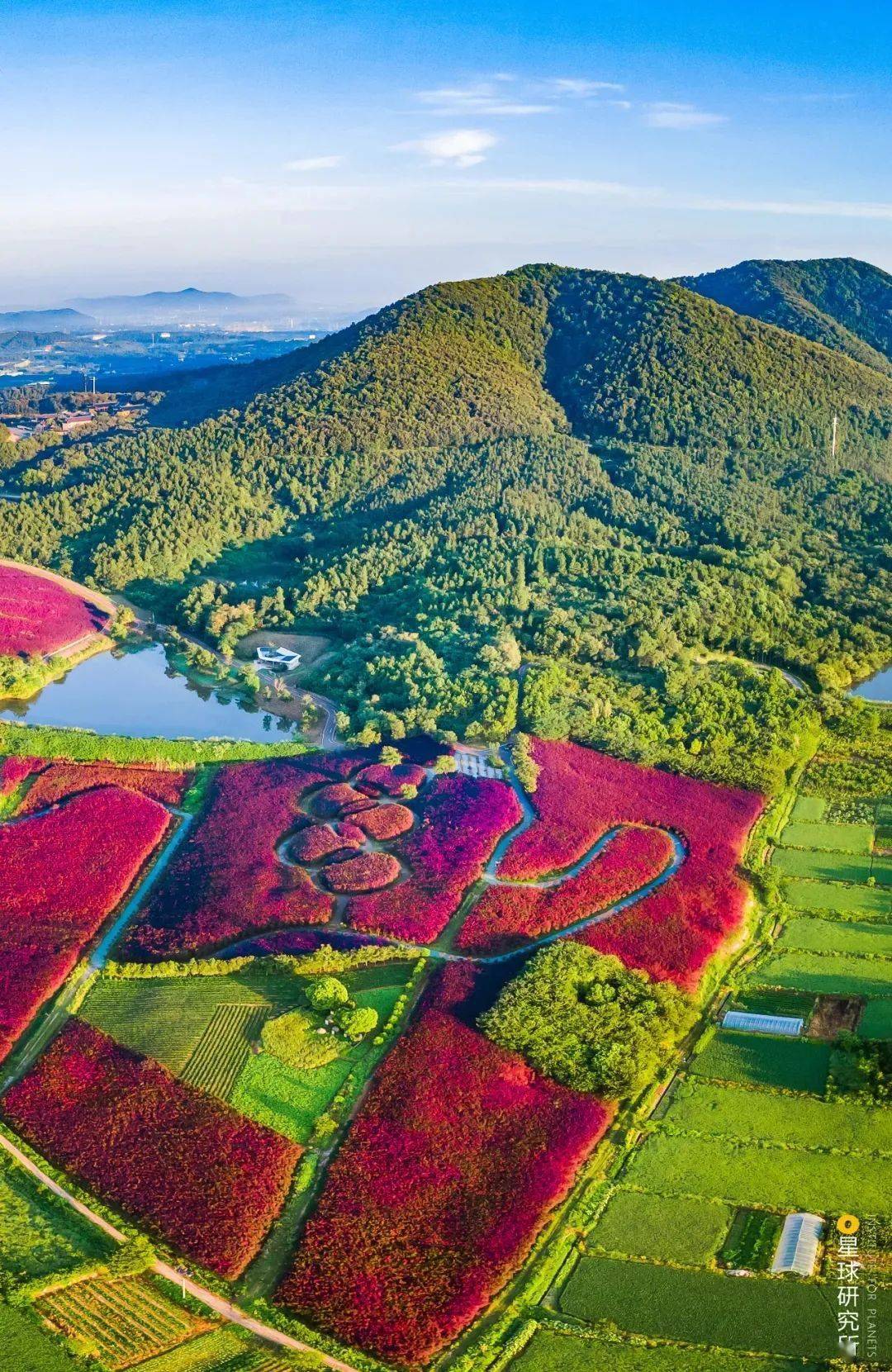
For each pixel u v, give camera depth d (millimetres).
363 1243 100625
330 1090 117875
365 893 150625
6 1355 89000
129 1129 113250
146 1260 98938
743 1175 108625
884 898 154750
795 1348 90812
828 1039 127250
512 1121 113625
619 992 129375
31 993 133375
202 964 135500
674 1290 96562
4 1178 108500
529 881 153375
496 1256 100000
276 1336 92688
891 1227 101812
